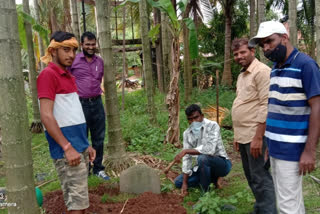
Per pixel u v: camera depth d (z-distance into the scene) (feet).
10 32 5.92
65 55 7.81
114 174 14.26
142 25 24.08
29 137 6.45
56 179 14.19
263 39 7.30
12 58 5.98
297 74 6.89
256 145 8.89
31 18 16.65
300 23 44.88
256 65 9.20
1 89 6.04
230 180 13.91
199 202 11.05
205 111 28.04
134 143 18.61
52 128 7.27
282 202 7.52
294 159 7.13
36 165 16.60
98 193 12.58
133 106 30.63
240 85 9.75
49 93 7.37
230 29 44.73
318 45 13.55
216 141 11.55
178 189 12.88
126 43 37.47
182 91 38.93
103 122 13.92
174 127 19.22
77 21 25.73
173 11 17.81
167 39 28.91
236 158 17.26
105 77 14.28
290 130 7.11
